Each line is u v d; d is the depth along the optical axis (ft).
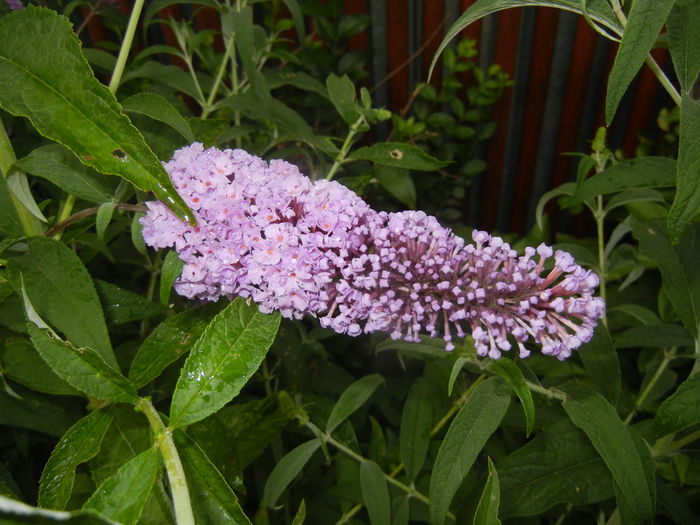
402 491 1.05
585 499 0.83
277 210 0.66
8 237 0.72
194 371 0.58
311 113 2.07
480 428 0.74
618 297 1.44
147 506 0.67
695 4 0.60
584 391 0.76
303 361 1.23
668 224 0.53
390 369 1.56
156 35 2.23
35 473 1.14
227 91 1.37
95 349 0.61
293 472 0.93
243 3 1.30
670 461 1.04
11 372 0.73
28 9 0.50
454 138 2.39
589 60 2.42
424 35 2.43
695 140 0.54
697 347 0.91
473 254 0.67
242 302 0.64
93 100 0.51
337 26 2.01
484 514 0.58
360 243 0.66
